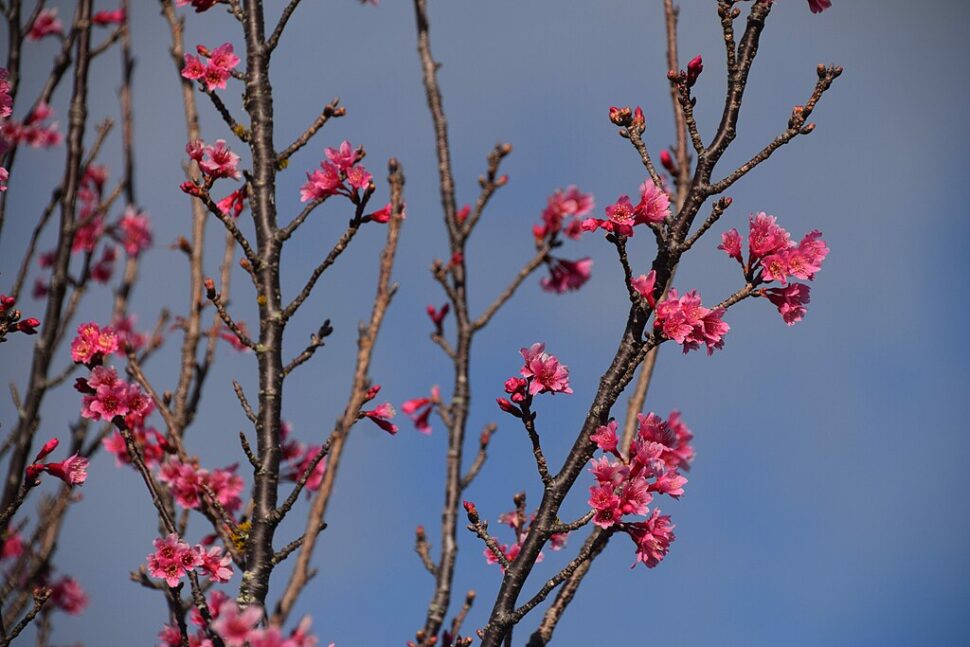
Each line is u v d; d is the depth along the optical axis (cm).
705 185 862
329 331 984
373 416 988
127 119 1399
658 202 858
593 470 834
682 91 884
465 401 1278
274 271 998
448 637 1010
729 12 898
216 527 981
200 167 996
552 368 867
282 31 1091
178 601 906
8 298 1027
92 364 1008
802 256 874
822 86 862
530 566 833
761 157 861
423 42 1415
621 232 851
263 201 1026
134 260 1463
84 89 1305
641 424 887
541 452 857
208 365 1241
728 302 869
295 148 1049
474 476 1219
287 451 1273
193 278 1270
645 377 1048
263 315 980
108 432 1258
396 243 802
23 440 1176
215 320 1267
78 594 1277
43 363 1202
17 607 1205
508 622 816
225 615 671
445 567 1125
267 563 901
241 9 1101
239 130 1052
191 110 1298
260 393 957
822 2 944
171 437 1126
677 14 1249
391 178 991
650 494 834
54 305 1222
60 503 1234
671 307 843
